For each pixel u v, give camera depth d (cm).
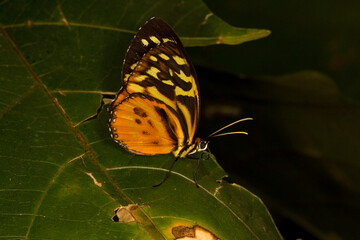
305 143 72
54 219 59
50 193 60
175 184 61
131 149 61
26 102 61
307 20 68
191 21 63
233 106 71
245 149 71
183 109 63
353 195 70
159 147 62
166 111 62
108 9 63
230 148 71
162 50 62
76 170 60
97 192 60
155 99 62
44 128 61
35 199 60
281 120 72
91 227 59
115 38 63
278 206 70
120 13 63
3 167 60
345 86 68
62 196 60
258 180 70
